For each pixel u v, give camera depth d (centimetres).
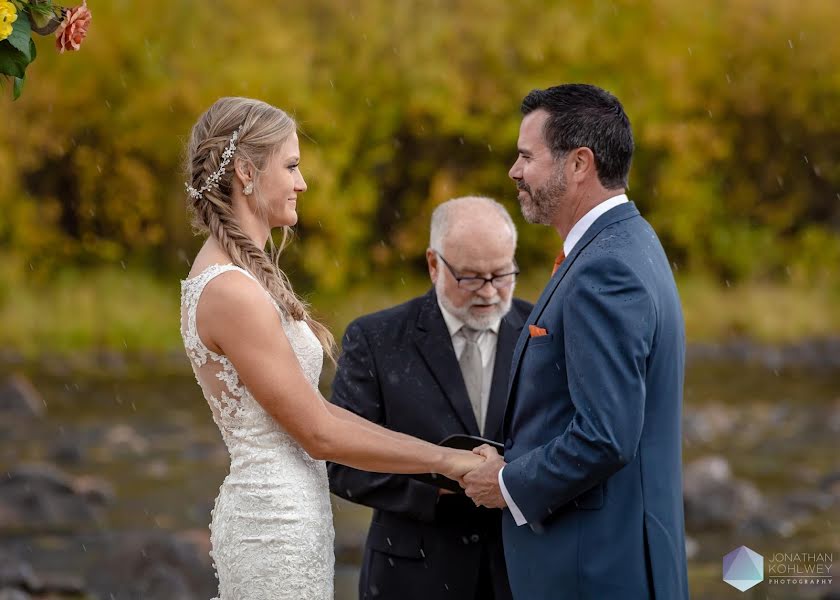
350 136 3472
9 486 1700
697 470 1719
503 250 821
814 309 3412
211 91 3416
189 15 3500
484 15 3556
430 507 797
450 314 847
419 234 3538
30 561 1472
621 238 687
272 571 704
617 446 642
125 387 2592
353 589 1346
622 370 647
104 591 1380
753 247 3747
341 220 3403
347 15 3550
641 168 3662
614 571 673
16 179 3472
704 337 3206
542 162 714
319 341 751
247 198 719
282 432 718
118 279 3406
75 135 3491
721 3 3809
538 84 3512
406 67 3506
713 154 3672
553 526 690
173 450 2066
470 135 3506
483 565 814
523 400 709
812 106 3794
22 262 3434
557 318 692
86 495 1738
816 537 1548
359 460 725
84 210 3522
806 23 3784
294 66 3422
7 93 3372
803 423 2241
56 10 696
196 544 1456
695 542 1545
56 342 3022
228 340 691
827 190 3859
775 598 1307
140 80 3481
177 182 3512
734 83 3778
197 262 717
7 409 2303
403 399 831
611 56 3584
